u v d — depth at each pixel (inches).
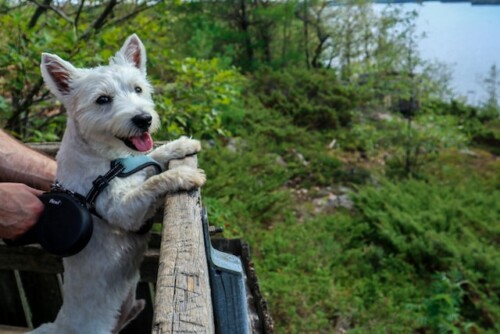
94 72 84.9
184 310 43.6
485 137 494.6
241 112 387.2
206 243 58.7
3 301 112.8
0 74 178.5
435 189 358.3
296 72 509.7
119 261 81.6
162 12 205.5
